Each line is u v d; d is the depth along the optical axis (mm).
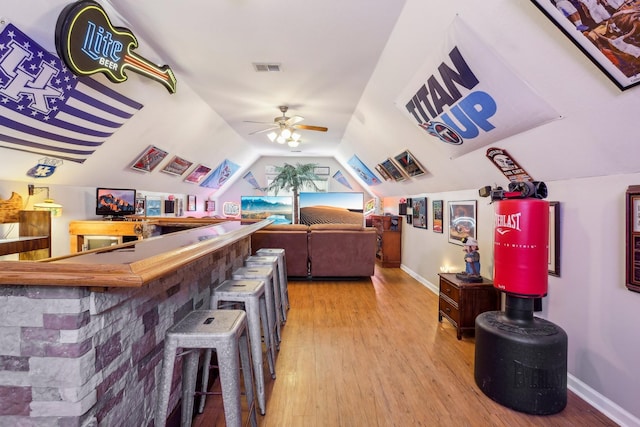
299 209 9039
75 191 4152
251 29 2453
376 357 2539
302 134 6270
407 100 2934
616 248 1833
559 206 2225
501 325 2051
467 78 2047
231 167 8047
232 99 4137
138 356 1338
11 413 1020
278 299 3123
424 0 1925
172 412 1613
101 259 1059
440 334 2980
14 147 2816
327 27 2412
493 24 1621
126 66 2441
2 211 3205
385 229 6082
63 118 2799
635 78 1282
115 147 3896
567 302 2168
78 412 1007
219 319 1520
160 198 6184
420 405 1954
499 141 2357
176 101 3855
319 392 2082
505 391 1933
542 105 1775
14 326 1000
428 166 3930
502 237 2057
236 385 1364
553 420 1828
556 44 1460
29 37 2037
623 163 1722
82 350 1007
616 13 1152
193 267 1942
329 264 4895
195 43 2676
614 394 1841
